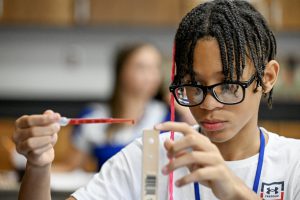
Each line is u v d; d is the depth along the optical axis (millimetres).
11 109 4574
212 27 1164
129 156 1377
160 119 3135
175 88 1202
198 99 1160
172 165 1000
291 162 1335
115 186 1345
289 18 4477
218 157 1010
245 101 1171
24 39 4684
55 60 4715
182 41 1207
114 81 3189
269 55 1283
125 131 3018
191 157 997
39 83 4703
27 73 4695
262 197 1307
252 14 1255
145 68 3146
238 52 1160
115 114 3172
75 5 4383
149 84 3146
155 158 1045
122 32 4699
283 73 4535
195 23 1200
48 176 1225
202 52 1144
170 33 4707
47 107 4609
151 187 1043
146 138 1048
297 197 1294
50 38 4695
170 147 1035
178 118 2430
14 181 3043
